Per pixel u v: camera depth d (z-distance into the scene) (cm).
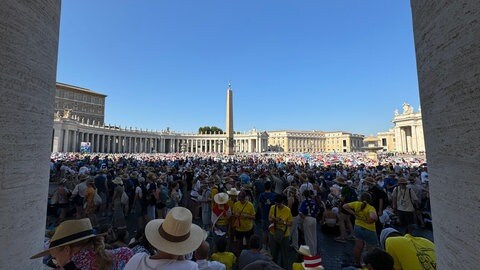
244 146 12250
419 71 275
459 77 189
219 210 748
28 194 321
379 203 818
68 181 1309
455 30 193
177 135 10862
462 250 192
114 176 1355
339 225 880
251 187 1105
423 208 1095
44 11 356
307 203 717
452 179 206
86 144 5834
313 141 14288
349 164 3259
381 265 307
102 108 10338
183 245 249
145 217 947
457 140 196
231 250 720
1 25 278
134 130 9156
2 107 276
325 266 659
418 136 8094
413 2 285
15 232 296
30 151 325
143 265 237
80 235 250
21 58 305
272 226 623
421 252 337
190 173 1284
